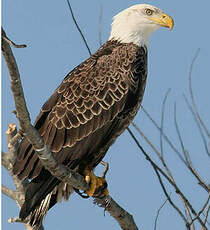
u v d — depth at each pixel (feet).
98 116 37.99
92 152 38.17
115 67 39.42
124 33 42.11
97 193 36.70
